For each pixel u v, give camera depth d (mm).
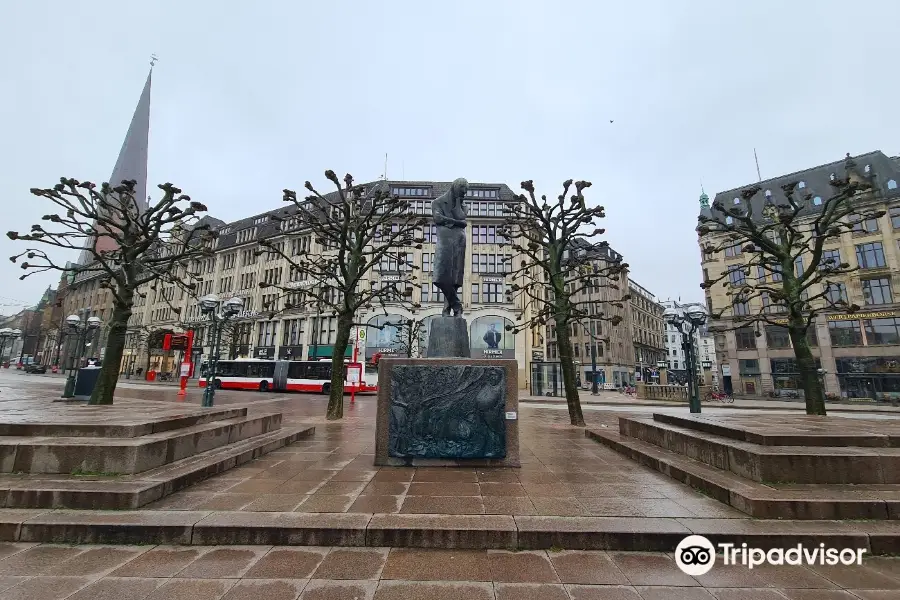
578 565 3701
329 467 6723
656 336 88312
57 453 5418
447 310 8109
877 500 4492
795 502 4457
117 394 21656
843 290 40438
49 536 4105
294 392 34469
